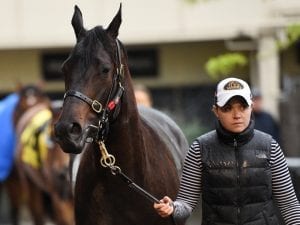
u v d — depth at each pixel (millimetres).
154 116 8688
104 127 6836
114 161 7102
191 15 18375
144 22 18594
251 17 17781
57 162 12094
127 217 7230
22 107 13516
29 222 18672
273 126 14070
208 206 6789
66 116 6531
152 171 7418
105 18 18641
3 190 17359
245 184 6664
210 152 6734
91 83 6664
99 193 7207
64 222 12125
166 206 6605
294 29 12219
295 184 10500
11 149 13672
